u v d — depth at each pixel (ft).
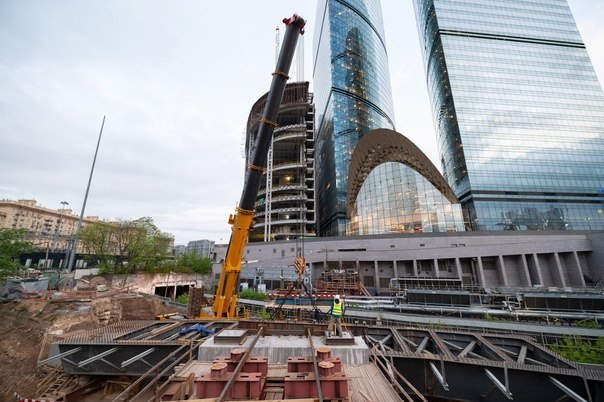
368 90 437.17
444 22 364.17
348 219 273.13
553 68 339.77
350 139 369.91
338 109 383.24
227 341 32.40
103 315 86.79
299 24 63.57
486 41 352.49
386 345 47.21
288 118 339.77
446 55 343.87
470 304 104.99
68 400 41.75
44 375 50.78
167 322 52.03
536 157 299.17
